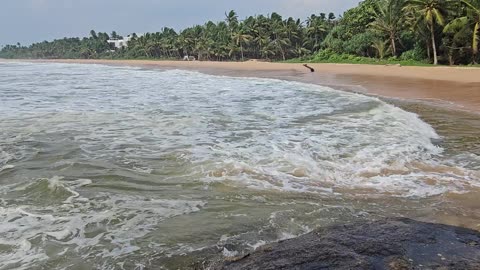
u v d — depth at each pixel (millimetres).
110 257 4309
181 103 16156
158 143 9242
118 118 12391
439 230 4605
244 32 82500
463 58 40188
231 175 6984
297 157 8094
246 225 5066
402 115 13180
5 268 4051
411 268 3650
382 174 7156
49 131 10484
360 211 5500
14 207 5582
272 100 17312
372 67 40688
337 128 11039
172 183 6625
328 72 38781
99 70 54531
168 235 4812
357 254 3986
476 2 35594
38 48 167500
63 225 5051
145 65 78688
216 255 4312
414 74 31109
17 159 7953
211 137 9891
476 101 16578
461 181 6781
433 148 9000
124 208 5602
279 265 3848
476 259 3838
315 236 4527
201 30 101625
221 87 24156
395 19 47219
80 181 6691
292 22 77562
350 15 58750
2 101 16422
